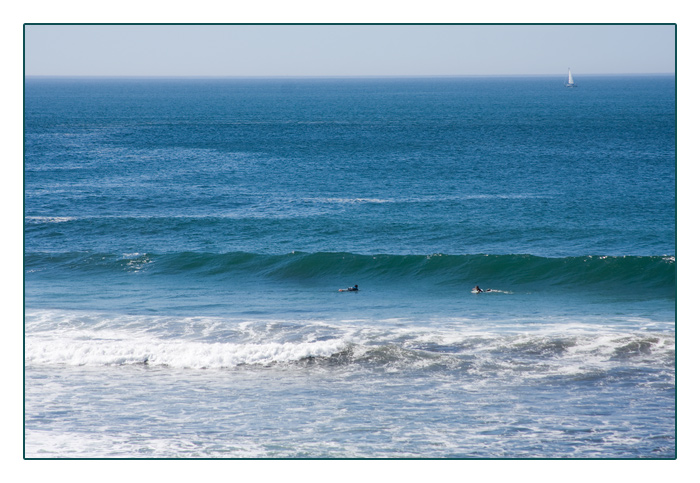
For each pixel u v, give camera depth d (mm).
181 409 53406
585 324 76438
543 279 100812
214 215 146000
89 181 186750
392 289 98500
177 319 77750
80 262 109562
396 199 163000
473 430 49250
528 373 60406
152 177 195500
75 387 57844
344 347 66062
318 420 51250
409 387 57750
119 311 83000
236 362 63812
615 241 122188
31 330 72625
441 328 74750
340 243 123188
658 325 75438
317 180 192750
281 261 108938
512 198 162875
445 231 130625
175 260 110062
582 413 51938
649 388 56500
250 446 46844
